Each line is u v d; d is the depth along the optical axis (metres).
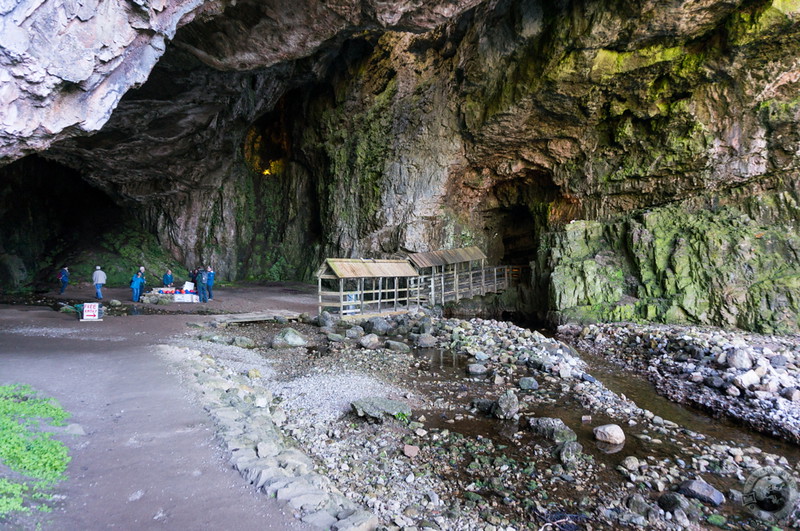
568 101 23.86
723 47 19.50
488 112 26.03
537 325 26.30
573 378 13.54
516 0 21.89
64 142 23.31
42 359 10.32
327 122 31.72
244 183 36.78
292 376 12.22
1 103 7.18
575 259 25.48
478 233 32.69
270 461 5.94
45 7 7.13
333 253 32.31
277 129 38.12
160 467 5.61
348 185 31.59
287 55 16.16
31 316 16.84
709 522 6.58
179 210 33.62
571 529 6.25
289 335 15.90
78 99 8.39
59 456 5.50
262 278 35.75
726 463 8.47
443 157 29.03
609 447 9.00
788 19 17.27
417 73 27.89
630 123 24.55
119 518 4.47
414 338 17.83
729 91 20.86
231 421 7.30
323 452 7.89
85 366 9.94
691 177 23.50
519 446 8.79
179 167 29.22
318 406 10.12
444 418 10.11
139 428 6.76
